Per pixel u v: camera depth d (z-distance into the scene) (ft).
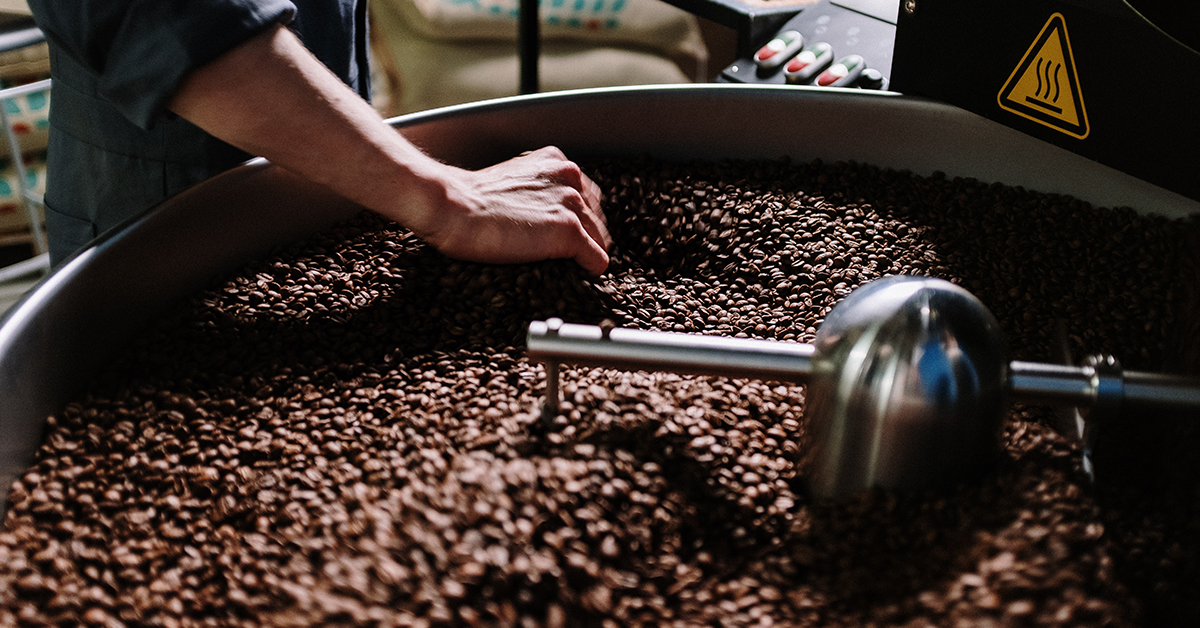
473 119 3.42
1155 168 3.09
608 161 3.66
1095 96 3.13
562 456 2.22
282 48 2.63
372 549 1.88
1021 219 3.35
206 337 2.81
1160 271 3.02
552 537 1.90
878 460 2.00
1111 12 2.96
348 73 3.85
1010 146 3.45
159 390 2.63
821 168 3.69
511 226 2.94
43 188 6.39
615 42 6.20
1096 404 2.08
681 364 2.17
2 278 5.68
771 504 2.17
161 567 2.12
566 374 2.60
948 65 3.45
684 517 2.10
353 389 2.65
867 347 1.96
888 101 3.54
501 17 6.70
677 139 3.69
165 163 3.57
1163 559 2.11
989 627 1.68
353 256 3.19
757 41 4.83
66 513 2.24
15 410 2.29
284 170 3.07
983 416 1.96
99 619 1.93
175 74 2.52
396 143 2.86
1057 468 2.10
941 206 3.47
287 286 3.03
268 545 2.12
